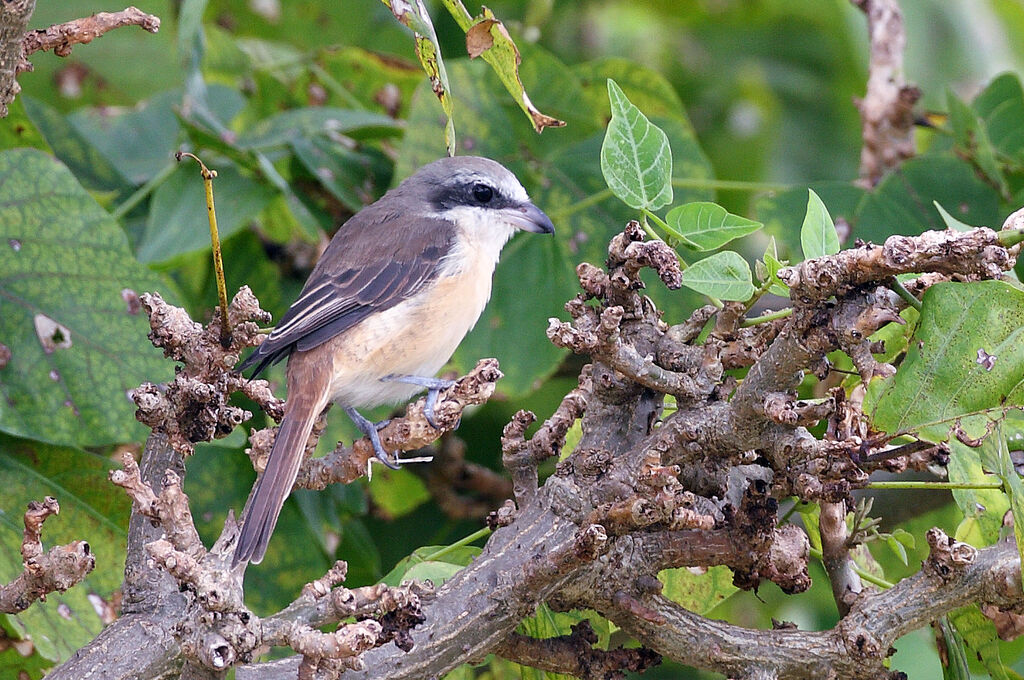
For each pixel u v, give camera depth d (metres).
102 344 8.16
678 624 6.75
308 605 5.69
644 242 6.34
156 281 8.40
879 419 5.94
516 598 6.29
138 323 8.27
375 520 12.09
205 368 6.33
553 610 7.13
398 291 8.74
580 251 10.38
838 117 15.03
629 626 6.82
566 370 12.01
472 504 11.85
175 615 6.13
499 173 9.72
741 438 6.23
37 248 8.23
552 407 12.20
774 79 15.06
